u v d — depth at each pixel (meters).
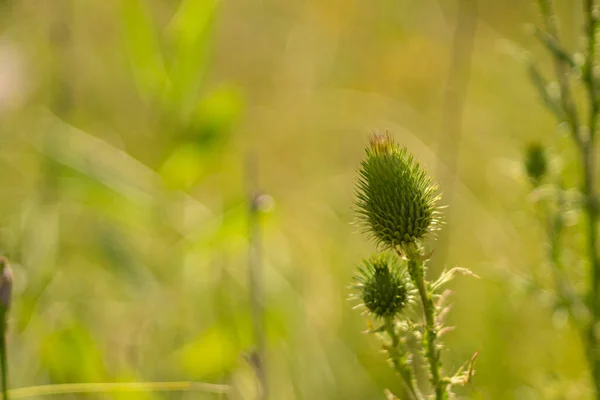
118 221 6.94
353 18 11.58
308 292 7.29
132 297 6.49
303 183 8.97
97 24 9.73
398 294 3.64
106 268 6.73
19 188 7.30
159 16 8.20
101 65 9.03
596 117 4.84
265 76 10.67
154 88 6.69
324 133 9.71
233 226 6.28
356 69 11.01
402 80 10.78
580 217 5.15
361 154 9.45
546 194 5.07
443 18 11.36
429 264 6.62
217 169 8.04
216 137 6.67
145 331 6.10
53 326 5.81
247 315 5.94
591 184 4.92
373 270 3.77
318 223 8.30
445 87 10.43
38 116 7.71
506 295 6.67
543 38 4.79
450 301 6.85
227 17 11.05
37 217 6.55
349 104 10.15
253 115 9.79
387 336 3.94
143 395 5.25
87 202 6.73
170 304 6.37
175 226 6.73
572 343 6.10
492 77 9.98
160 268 6.70
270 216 6.55
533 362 6.20
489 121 9.29
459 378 3.52
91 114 8.56
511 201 7.86
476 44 10.72
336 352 6.67
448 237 7.56
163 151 6.76
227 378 5.62
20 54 7.50
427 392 5.36
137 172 6.83
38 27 8.85
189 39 6.64
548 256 5.31
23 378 5.47
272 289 6.82
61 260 6.61
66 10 8.91
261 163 9.11
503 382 6.11
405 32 11.30
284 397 6.11
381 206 3.51
